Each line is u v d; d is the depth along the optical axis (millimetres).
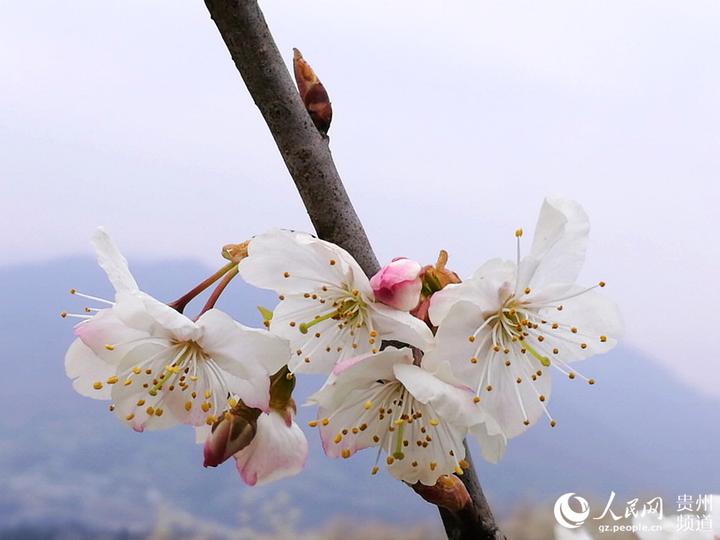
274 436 296
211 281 294
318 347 291
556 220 284
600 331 292
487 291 283
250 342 281
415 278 281
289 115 281
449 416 272
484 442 276
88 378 302
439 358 278
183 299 293
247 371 282
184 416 292
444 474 279
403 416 283
